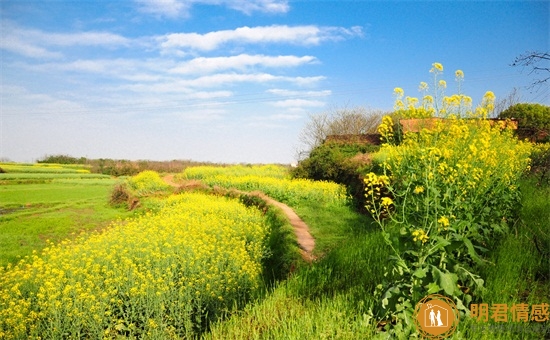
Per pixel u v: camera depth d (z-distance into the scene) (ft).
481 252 20.42
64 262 31.73
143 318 24.35
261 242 41.06
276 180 77.10
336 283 21.74
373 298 17.52
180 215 51.34
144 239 36.55
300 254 33.24
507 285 17.34
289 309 19.25
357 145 91.25
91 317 23.94
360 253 25.79
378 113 140.97
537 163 41.22
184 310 24.95
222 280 28.55
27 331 24.23
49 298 24.38
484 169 21.79
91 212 69.00
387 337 14.67
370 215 46.93
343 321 16.42
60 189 96.58
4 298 25.84
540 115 81.10
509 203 25.54
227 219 49.06
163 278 28.45
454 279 14.96
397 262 15.35
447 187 17.44
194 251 32.32
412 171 17.93
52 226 55.98
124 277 27.58
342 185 64.23
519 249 20.95
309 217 47.11
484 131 24.71
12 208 70.08
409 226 16.12
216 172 107.14
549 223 23.82
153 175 95.40
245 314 19.72
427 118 23.71
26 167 152.25
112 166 158.40
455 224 16.53
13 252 43.24
